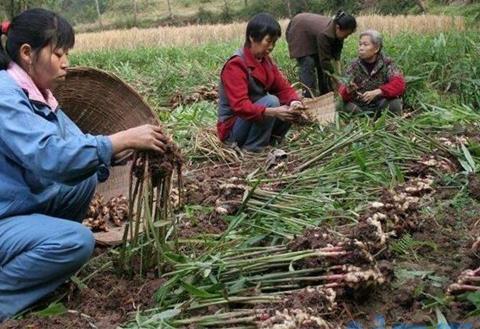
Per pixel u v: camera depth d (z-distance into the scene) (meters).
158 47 14.23
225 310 2.72
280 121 5.15
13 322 2.79
